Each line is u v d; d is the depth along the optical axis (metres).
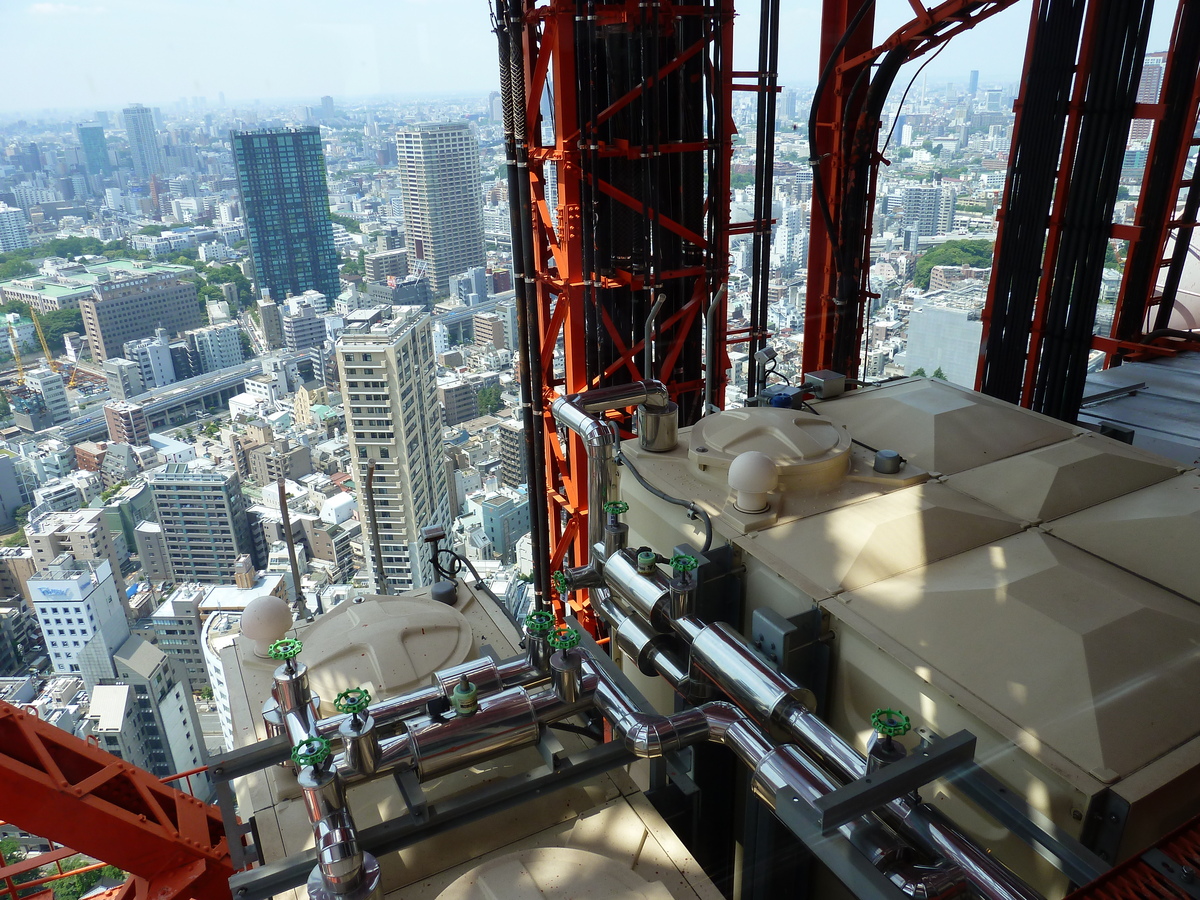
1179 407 6.64
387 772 2.81
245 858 2.96
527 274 6.21
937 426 4.63
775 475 3.85
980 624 3.07
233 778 2.89
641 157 6.13
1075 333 6.52
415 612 4.02
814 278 7.85
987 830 2.63
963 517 3.77
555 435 6.89
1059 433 4.56
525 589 7.11
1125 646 2.88
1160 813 2.38
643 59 5.74
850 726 3.31
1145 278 7.55
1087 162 6.15
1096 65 5.90
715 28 6.21
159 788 4.28
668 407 4.64
